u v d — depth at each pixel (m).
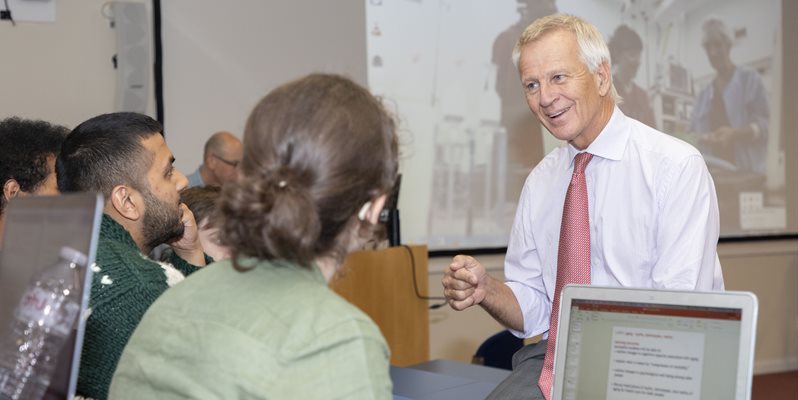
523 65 1.87
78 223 0.95
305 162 0.88
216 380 0.86
